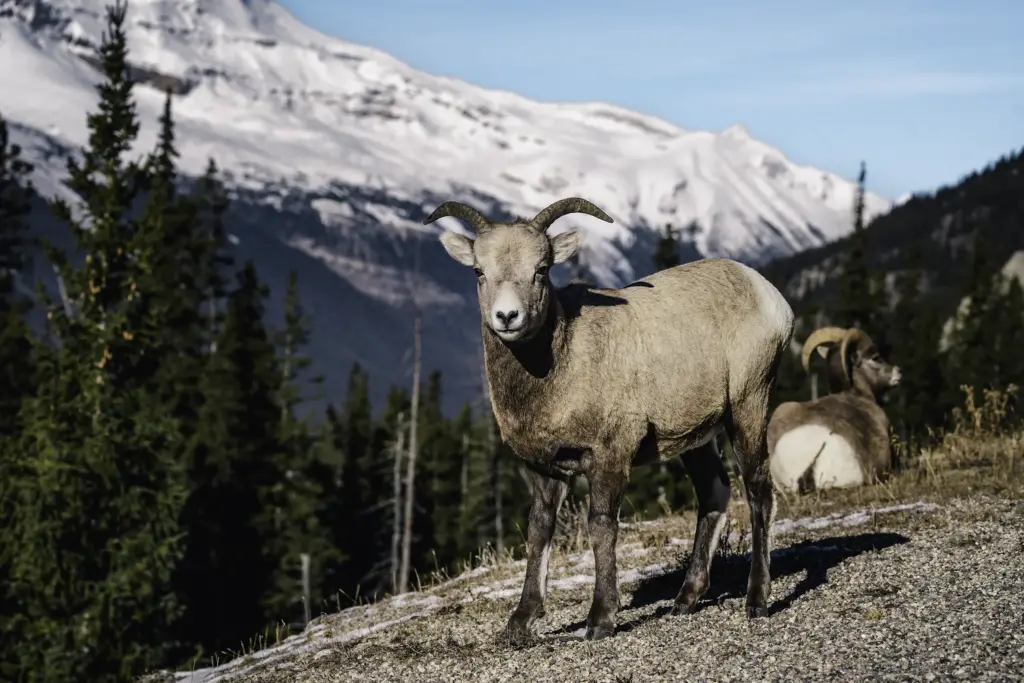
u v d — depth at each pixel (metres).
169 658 24.62
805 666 6.40
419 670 7.55
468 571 11.59
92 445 24.12
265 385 43.00
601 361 7.74
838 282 47.38
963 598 7.41
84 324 26.02
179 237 44.31
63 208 27.52
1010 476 11.90
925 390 43.12
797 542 10.09
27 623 23.00
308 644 9.62
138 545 24.02
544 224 7.78
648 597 9.02
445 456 52.84
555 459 7.83
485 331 7.77
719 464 8.61
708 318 8.23
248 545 37.97
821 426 13.47
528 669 7.12
